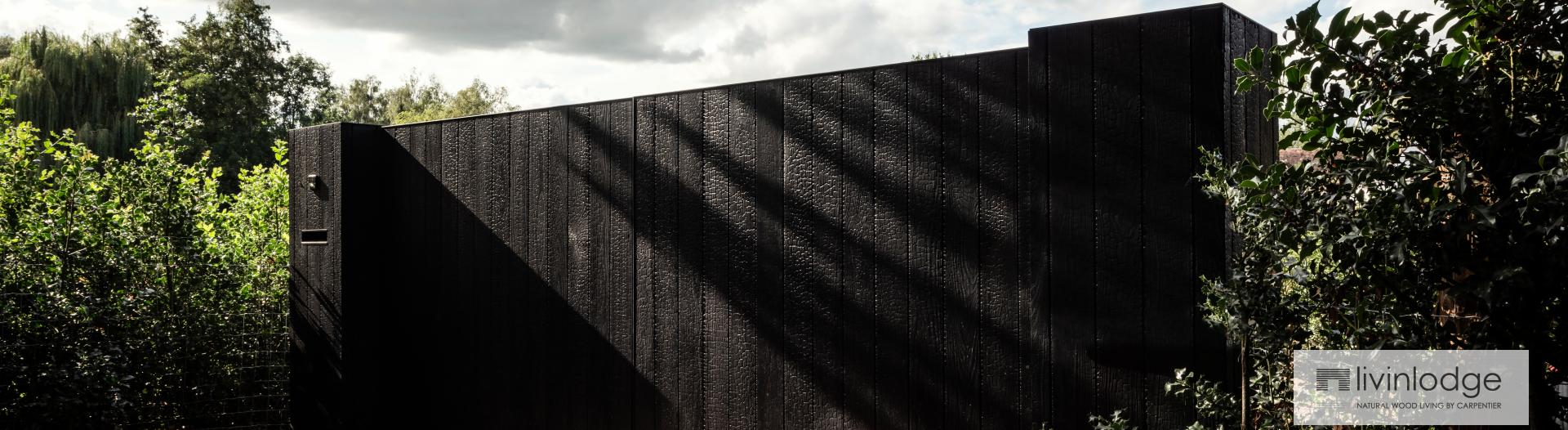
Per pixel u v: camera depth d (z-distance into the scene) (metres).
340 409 4.42
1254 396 2.11
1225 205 2.21
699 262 3.45
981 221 2.74
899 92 2.92
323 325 4.52
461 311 4.28
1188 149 2.31
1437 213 1.39
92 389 3.72
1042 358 2.55
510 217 4.08
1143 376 2.38
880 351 2.98
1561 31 1.43
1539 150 1.45
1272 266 1.91
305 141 4.64
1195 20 2.30
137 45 22.44
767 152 3.25
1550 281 1.36
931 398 2.86
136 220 4.42
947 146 2.81
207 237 4.79
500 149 4.12
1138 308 2.38
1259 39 2.54
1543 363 1.51
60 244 4.07
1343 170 1.57
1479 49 1.52
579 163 3.83
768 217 3.25
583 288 3.82
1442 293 1.61
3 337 3.70
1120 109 2.42
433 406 4.40
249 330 4.84
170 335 4.47
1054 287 2.52
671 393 3.55
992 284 2.72
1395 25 1.52
